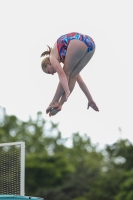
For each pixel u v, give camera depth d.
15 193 19.02
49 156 71.81
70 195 66.75
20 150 18.86
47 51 14.69
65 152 95.69
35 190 69.56
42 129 97.00
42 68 14.63
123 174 62.00
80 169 69.81
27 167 70.12
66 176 69.81
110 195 61.94
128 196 59.03
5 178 19.36
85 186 66.75
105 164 71.25
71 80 14.28
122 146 64.12
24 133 93.12
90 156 93.56
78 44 13.67
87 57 14.05
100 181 63.50
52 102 14.38
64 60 14.02
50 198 67.00
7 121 91.81
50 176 70.00
